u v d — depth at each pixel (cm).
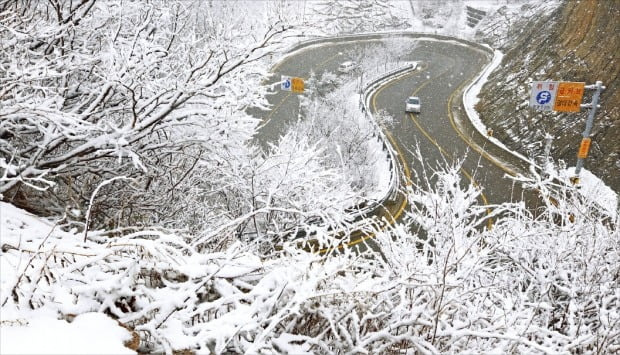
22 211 467
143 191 688
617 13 3077
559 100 1666
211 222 862
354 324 370
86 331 290
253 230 950
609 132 2406
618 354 528
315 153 884
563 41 3297
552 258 638
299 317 371
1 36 575
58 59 593
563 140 2550
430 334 412
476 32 5931
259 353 343
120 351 276
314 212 632
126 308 349
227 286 373
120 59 584
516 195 2125
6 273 350
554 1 4162
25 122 623
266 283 360
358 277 434
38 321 298
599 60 2867
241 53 614
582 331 548
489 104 3416
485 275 675
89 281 339
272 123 3089
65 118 482
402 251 521
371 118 3050
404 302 387
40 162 566
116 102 680
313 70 4403
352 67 4394
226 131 662
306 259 408
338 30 5916
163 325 329
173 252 382
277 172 892
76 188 657
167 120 632
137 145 679
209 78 609
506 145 2852
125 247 374
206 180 878
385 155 2589
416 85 4206
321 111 2714
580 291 591
